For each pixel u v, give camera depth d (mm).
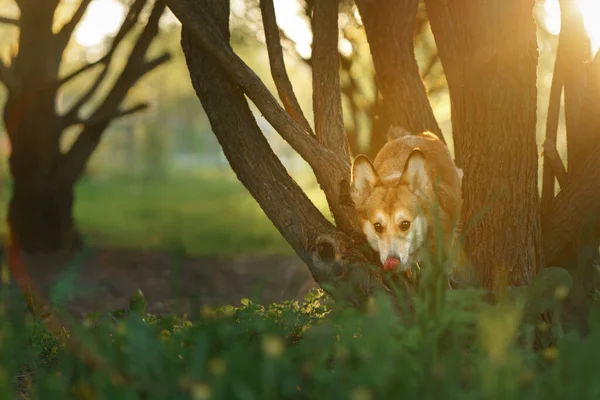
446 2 7129
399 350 4477
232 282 12914
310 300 7301
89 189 44688
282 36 13133
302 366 4688
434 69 13133
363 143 12562
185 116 66375
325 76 7551
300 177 45844
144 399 4605
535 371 4629
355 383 4215
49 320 6293
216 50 7121
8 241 16438
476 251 6898
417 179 7426
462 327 4934
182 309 10219
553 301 6219
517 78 6734
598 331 4621
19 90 16172
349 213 7344
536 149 6949
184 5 7195
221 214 28953
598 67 7797
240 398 4266
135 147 58656
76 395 4613
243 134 7270
